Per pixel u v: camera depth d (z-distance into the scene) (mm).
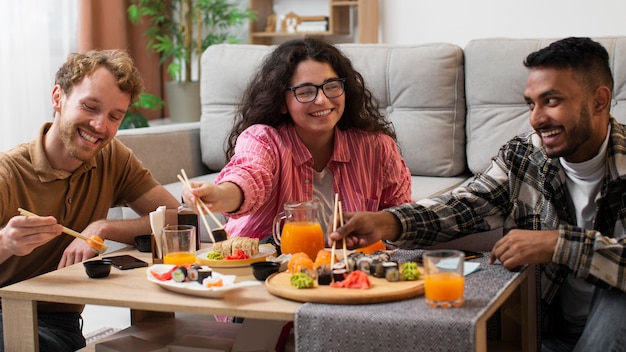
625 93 2896
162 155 3328
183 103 4910
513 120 3045
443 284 1418
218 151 3432
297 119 2090
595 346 1669
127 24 5078
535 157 1920
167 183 3354
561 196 1893
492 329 1888
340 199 2197
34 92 4352
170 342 1798
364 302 1452
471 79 3119
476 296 1488
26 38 4297
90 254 1969
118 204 2307
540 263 1692
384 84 3234
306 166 2170
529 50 3033
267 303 1496
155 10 4875
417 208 1872
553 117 1756
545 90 1752
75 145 1981
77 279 1730
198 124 3615
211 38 5000
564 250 1625
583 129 1757
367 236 1769
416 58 3184
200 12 4949
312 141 2174
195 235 1847
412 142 3188
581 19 4402
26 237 1741
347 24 5145
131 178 2240
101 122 1959
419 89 3172
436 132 3162
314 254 1773
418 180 3100
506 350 1787
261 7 5234
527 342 1741
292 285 1550
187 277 1613
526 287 1718
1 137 4211
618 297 1651
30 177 2021
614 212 1800
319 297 1464
